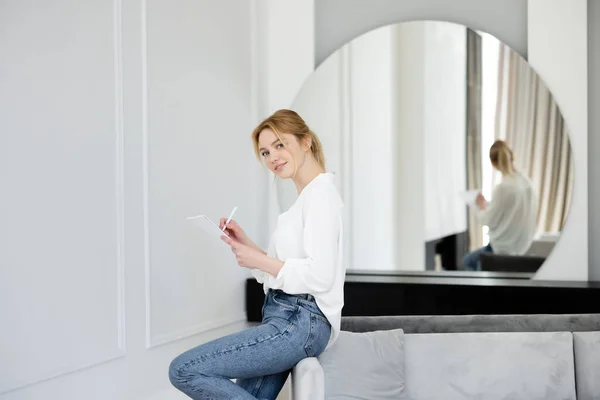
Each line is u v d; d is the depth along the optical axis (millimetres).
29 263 2625
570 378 2928
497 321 3088
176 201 3594
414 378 2941
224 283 4066
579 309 3709
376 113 4402
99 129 3008
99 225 3002
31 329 2633
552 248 4105
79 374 2898
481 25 4305
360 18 4480
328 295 2543
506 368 2928
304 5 4488
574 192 4086
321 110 4473
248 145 4332
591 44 4156
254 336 2480
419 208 4344
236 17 4180
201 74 3826
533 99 4145
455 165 4281
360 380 2824
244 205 4277
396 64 4383
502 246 4191
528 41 4148
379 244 4387
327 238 2500
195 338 3787
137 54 3281
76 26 2871
